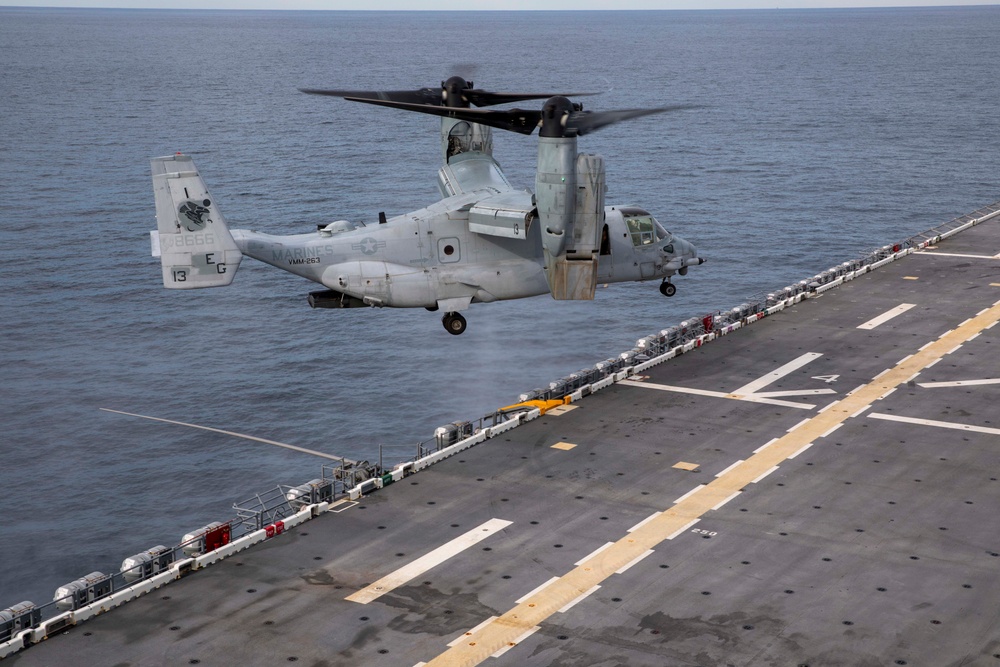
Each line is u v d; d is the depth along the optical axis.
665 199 135.25
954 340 57.53
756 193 139.75
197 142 189.00
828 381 51.59
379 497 39.78
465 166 53.75
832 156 173.38
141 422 67.44
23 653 29.97
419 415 68.12
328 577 34.09
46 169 156.88
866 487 40.22
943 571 34.03
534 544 36.09
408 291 48.91
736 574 33.94
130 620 31.70
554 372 75.38
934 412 47.66
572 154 42.62
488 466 42.41
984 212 120.25
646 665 29.17
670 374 52.72
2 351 79.88
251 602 32.66
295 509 38.97
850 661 29.27
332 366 77.06
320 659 29.64
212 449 63.62
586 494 39.84
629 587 33.28
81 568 50.97
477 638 30.58
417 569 34.50
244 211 126.19
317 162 165.88
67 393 72.06
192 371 76.31
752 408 48.25
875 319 61.34
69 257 105.88
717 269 101.00
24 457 62.59
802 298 65.00
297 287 96.94
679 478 41.12
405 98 53.72
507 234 46.44
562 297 45.12
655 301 90.94
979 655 29.53
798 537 36.38
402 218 49.41
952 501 39.06
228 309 90.50
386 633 30.89
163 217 45.50
